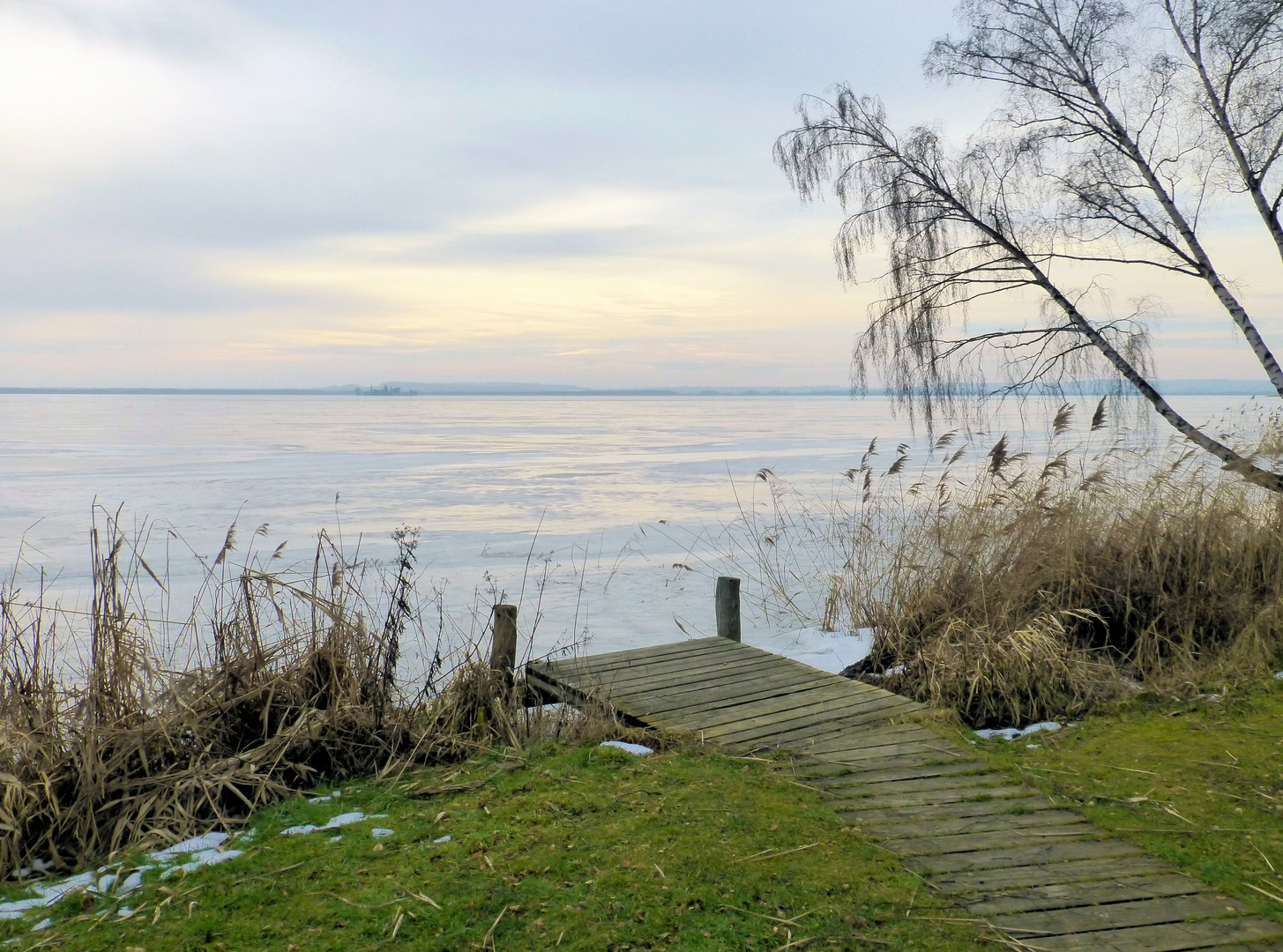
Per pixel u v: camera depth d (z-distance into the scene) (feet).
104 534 61.41
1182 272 26.11
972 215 26.96
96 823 14.19
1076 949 10.34
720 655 24.07
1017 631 21.99
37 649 16.01
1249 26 24.72
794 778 15.74
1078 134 26.91
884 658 25.76
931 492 46.78
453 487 95.30
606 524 68.54
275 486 94.48
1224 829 13.53
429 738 17.67
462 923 11.02
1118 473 30.27
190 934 10.87
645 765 16.40
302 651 18.29
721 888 11.80
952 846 13.05
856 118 27.55
